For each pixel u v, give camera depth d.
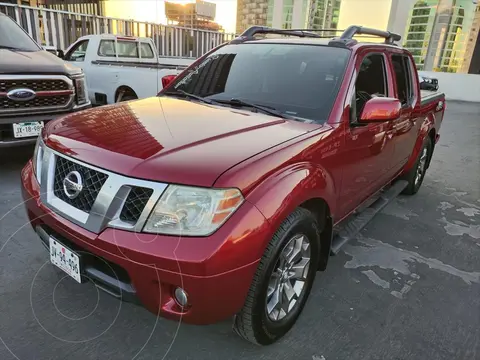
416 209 4.25
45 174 2.02
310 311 2.39
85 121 2.22
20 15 9.27
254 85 2.81
